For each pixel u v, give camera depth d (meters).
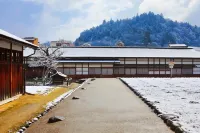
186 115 9.97
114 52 54.81
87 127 8.97
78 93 20.45
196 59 52.53
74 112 11.88
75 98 16.92
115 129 8.64
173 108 11.66
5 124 9.17
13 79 16.16
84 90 23.00
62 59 50.94
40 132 8.42
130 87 24.23
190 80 35.97
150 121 9.77
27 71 46.78
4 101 13.91
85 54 52.91
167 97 15.83
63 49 55.91
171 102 13.59
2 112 11.40
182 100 14.35
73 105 14.05
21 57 18.41
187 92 18.92
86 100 16.14
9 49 15.20
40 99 15.95
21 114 10.89
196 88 22.47
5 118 10.13
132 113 11.48
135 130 8.48
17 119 9.89
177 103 13.20
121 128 8.77
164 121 9.62
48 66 41.81
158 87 23.58
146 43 192.00
